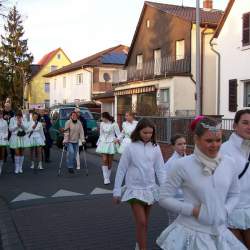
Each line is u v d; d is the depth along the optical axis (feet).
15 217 28.09
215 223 11.54
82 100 167.02
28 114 53.93
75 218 27.48
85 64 163.22
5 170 51.21
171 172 12.10
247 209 14.25
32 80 232.12
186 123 54.75
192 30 97.09
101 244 21.85
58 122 81.05
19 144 48.42
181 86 94.79
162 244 11.97
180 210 11.73
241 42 74.38
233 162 12.06
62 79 190.60
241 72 74.54
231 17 76.69
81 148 53.83
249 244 14.47
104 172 40.93
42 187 39.19
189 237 11.57
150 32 113.70
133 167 19.24
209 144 11.48
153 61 108.37
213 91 96.32
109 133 40.88
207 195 11.53
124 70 117.80
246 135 14.64
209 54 95.86
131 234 23.61
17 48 220.02
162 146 60.23
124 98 117.19
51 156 66.33
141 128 19.42
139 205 18.93
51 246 21.68
